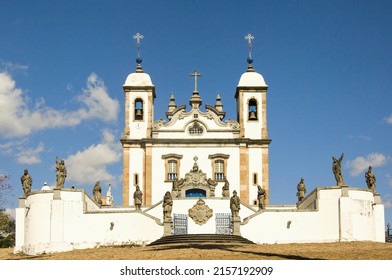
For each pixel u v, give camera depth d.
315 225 57.44
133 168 74.94
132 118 76.94
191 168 74.56
